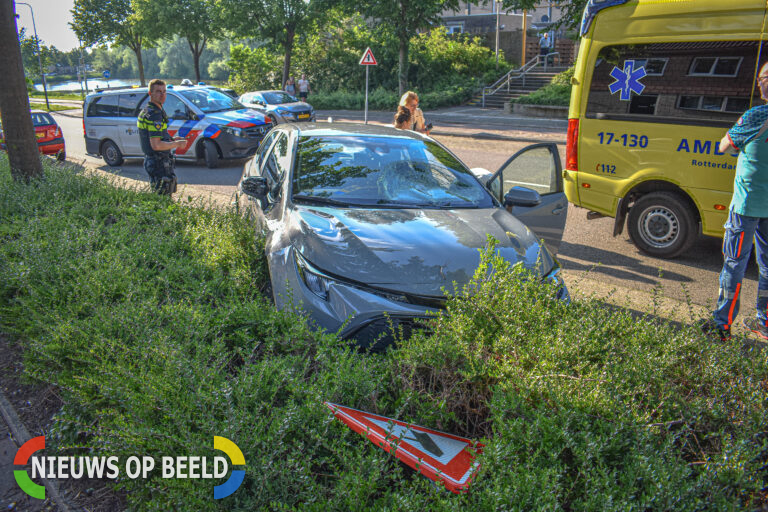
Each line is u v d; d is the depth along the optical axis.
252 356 2.88
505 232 3.86
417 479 2.07
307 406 2.38
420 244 3.50
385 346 3.18
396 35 26.28
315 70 34.31
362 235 3.55
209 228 4.98
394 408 2.62
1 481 2.51
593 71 6.60
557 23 18.03
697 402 2.47
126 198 6.59
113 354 2.85
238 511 2.00
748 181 3.99
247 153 12.20
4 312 3.73
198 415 2.38
